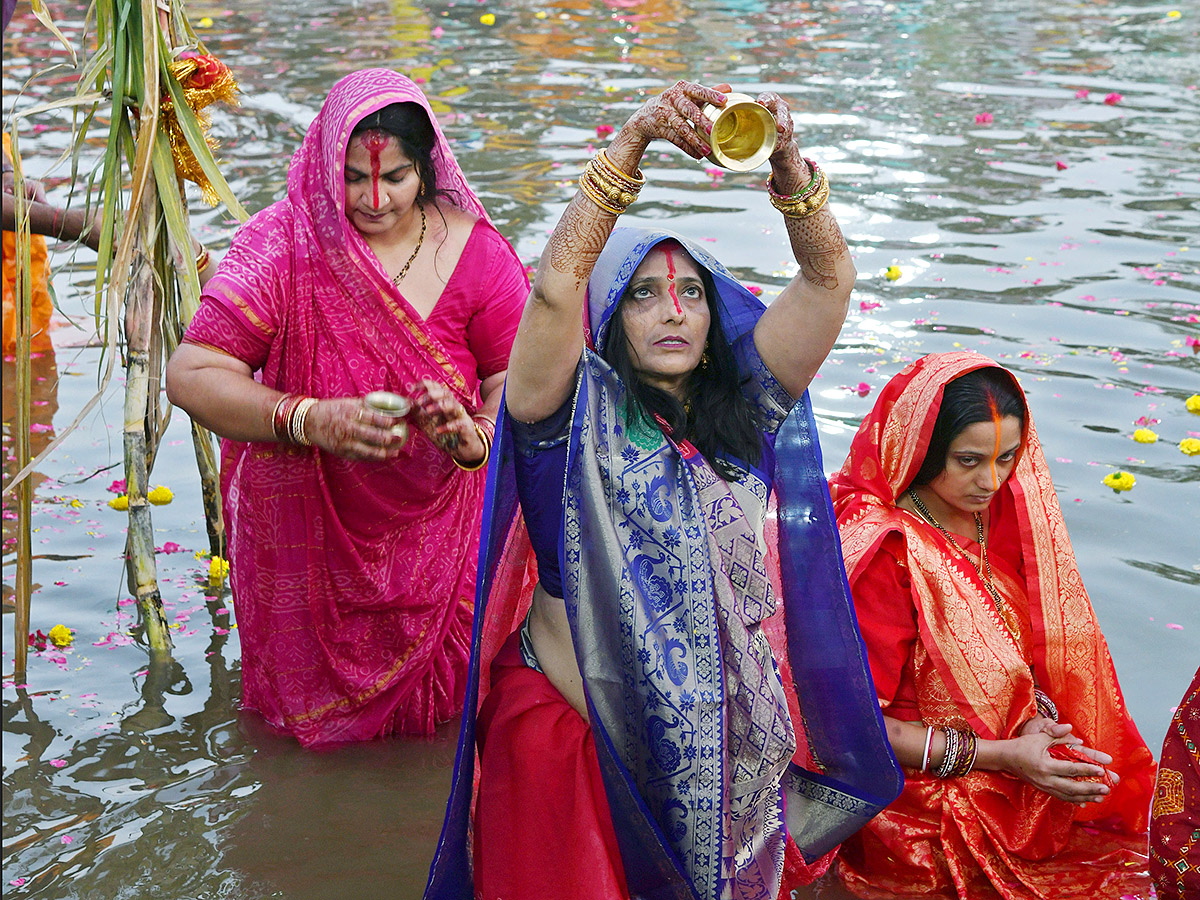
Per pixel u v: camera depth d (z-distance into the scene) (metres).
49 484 4.82
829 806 2.96
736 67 10.88
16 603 3.74
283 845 3.12
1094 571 4.13
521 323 2.49
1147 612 3.92
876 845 3.02
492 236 3.50
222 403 3.27
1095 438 4.96
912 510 3.17
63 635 3.93
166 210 3.86
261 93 9.77
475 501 3.64
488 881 2.63
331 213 3.28
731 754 2.66
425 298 3.40
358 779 3.40
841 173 8.23
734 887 2.68
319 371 3.38
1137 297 6.31
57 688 3.73
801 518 2.84
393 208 3.31
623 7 13.18
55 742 3.49
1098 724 3.14
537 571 2.78
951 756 2.97
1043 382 5.39
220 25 12.13
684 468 2.58
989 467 3.01
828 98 9.96
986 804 3.01
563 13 12.86
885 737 2.85
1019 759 2.93
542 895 2.57
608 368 2.56
